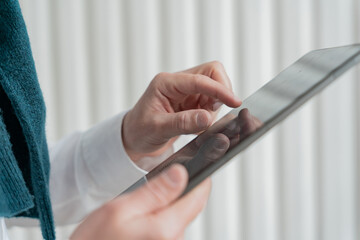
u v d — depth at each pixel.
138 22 1.13
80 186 0.68
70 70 1.12
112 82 1.14
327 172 1.28
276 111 0.39
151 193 0.29
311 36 1.22
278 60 1.21
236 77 1.19
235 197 1.23
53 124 1.12
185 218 0.30
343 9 1.23
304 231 1.28
